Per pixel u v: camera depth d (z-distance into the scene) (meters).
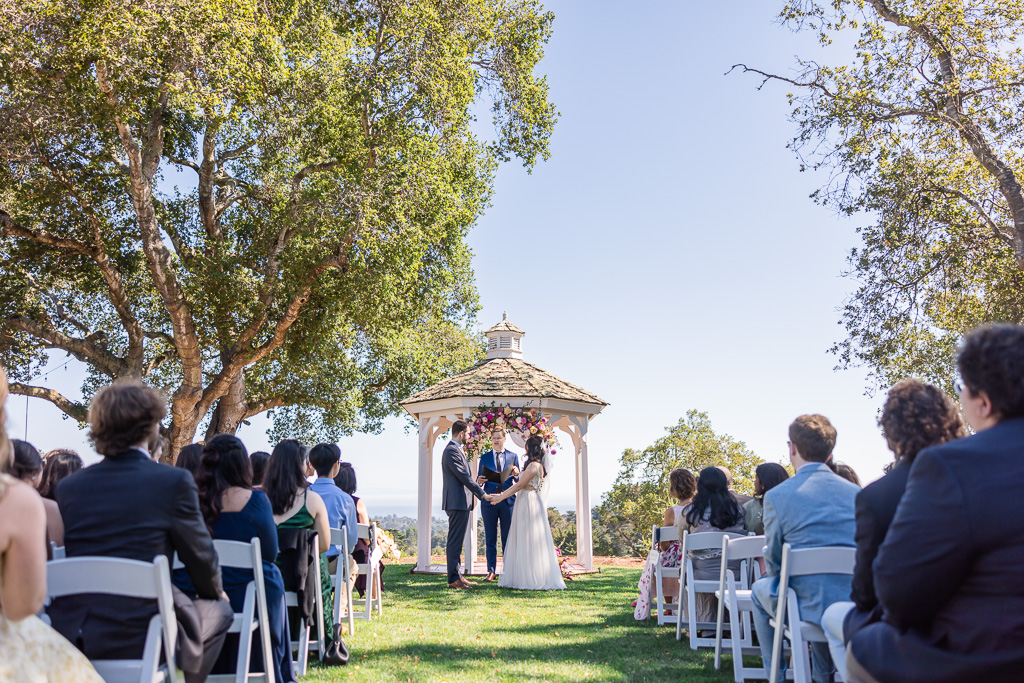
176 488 2.98
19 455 4.03
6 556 2.14
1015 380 1.80
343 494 6.00
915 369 15.86
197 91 12.29
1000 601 1.67
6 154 14.62
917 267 14.70
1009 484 1.69
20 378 18.16
